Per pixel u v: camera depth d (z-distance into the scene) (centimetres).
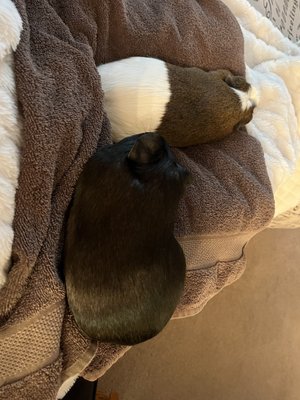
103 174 43
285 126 62
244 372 75
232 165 55
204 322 75
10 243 38
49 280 40
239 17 67
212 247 53
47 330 40
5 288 38
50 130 41
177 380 72
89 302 41
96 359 47
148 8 56
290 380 76
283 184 62
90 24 50
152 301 42
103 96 47
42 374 40
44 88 42
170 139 53
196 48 58
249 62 67
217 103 53
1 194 38
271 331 77
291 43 69
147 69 51
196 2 60
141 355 72
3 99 39
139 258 42
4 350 38
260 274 79
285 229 82
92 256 41
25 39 42
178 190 44
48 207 41
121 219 42
